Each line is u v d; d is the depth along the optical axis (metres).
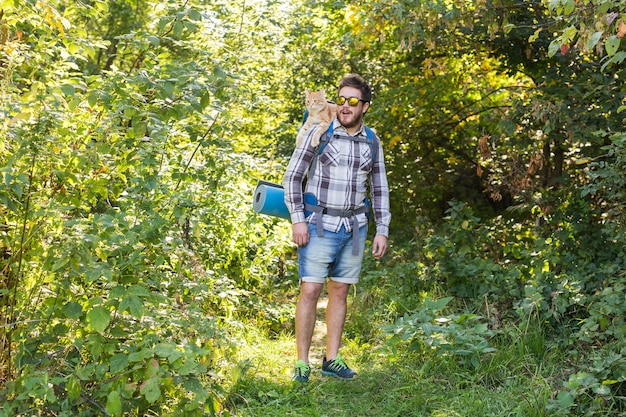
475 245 6.88
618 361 4.18
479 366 4.67
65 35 5.16
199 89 4.29
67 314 3.63
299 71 11.05
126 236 3.73
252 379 4.69
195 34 7.33
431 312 5.04
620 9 3.73
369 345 5.58
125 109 4.18
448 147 10.44
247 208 6.44
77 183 4.25
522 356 4.81
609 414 3.99
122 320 3.88
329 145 4.59
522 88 8.12
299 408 4.32
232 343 4.37
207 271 5.21
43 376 3.47
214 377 3.86
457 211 6.84
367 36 7.65
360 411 4.31
